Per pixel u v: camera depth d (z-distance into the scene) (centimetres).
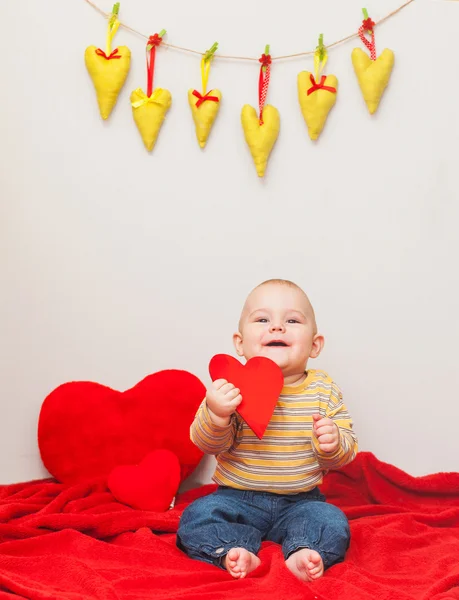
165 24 191
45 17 189
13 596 111
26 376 189
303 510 138
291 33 191
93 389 185
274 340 148
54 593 111
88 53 187
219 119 191
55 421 182
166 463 174
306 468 145
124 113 190
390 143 191
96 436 183
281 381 141
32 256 189
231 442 145
